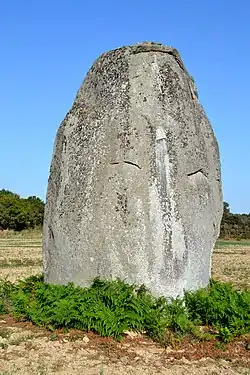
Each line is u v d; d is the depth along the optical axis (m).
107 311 8.92
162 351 8.38
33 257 37.34
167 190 9.88
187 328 8.83
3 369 7.56
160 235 9.71
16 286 11.45
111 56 10.75
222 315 9.13
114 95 10.36
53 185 10.98
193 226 10.03
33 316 9.50
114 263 9.72
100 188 9.98
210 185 10.73
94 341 8.66
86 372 7.49
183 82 10.77
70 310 9.02
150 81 10.40
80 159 10.30
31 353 8.23
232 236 87.94
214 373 7.60
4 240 68.81
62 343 8.62
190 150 10.30
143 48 10.55
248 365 7.94
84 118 10.52
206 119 11.35
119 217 9.80
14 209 90.94
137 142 10.02
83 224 10.00
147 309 9.02
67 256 10.17
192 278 9.91
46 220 11.17
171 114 10.30
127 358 8.05
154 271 9.63
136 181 9.89
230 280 23.83
